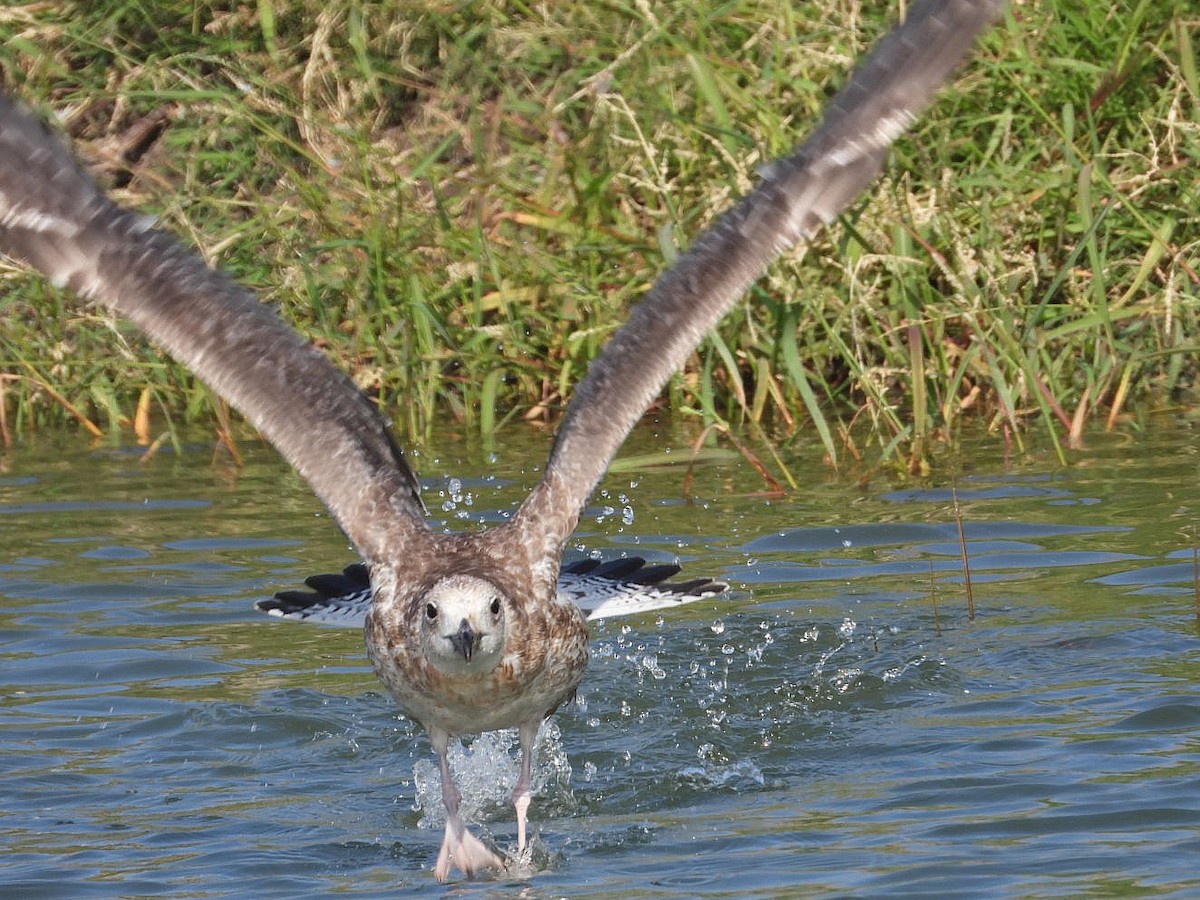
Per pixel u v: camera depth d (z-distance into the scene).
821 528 13.84
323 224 18.27
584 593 10.52
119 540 14.01
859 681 11.21
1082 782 9.40
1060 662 11.16
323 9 18.97
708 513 14.36
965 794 9.43
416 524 9.89
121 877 8.80
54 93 20.38
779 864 8.74
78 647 11.85
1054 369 16.66
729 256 9.48
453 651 9.12
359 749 10.66
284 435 9.67
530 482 15.14
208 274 9.50
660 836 9.44
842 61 17.05
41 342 18.47
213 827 9.51
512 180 18.52
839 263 16.62
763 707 11.01
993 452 15.82
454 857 9.03
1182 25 17.58
